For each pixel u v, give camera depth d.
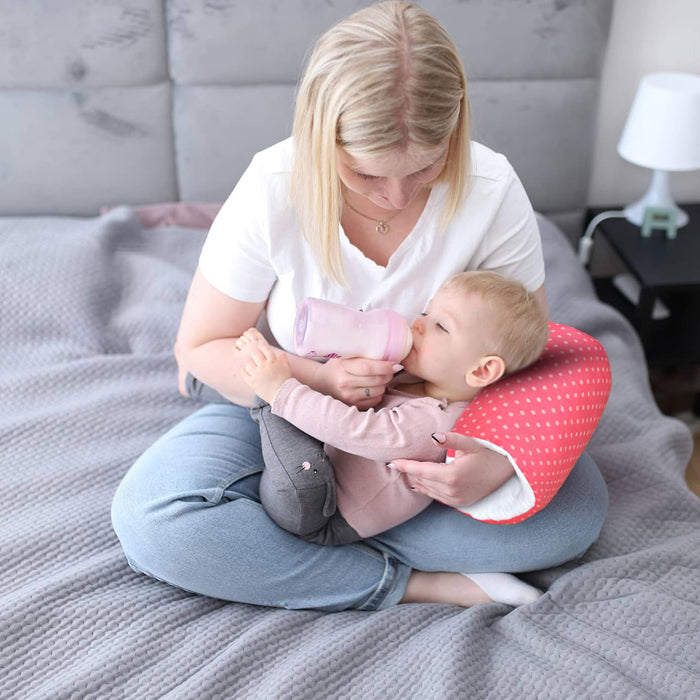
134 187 2.23
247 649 1.19
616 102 2.38
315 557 1.29
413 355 1.25
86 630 1.23
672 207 2.26
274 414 1.24
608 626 1.23
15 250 1.91
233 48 2.08
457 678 1.14
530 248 1.32
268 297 1.34
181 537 1.25
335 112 1.01
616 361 1.87
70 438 1.60
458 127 1.12
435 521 1.35
